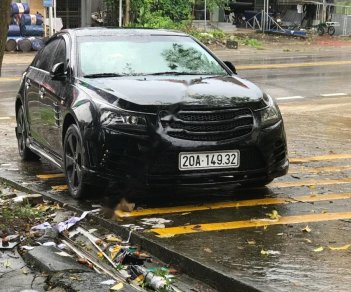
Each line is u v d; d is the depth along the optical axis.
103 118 5.91
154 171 5.75
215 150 5.82
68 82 6.89
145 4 27.28
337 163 8.13
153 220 5.76
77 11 30.17
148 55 7.20
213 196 6.58
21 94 8.74
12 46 25.53
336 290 4.13
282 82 17.56
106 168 5.91
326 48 28.50
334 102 14.40
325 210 6.02
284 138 6.30
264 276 4.36
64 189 7.12
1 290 4.33
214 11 34.22
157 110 5.76
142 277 4.57
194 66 7.16
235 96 6.05
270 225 5.57
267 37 32.16
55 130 7.16
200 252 4.86
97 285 4.34
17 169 8.34
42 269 4.70
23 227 5.74
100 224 5.83
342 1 35.12
